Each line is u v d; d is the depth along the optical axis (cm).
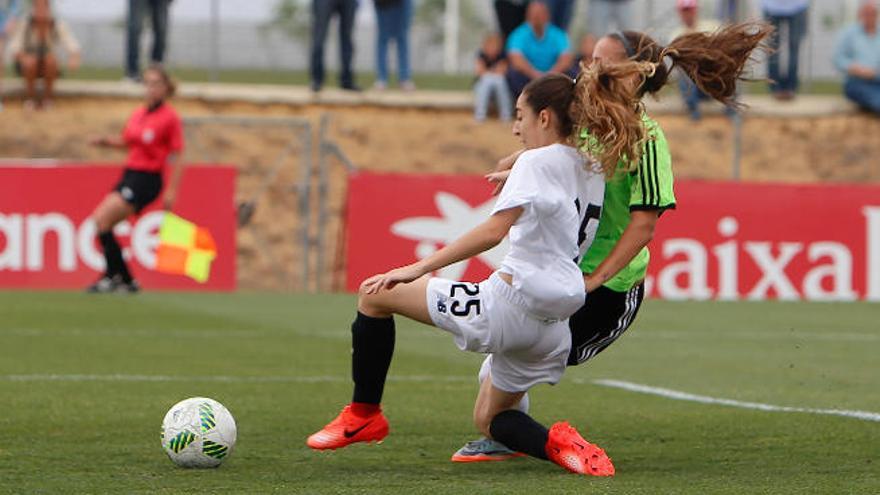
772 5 5644
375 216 4469
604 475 1435
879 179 5606
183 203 4416
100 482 1384
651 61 1544
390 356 1498
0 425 1783
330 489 1351
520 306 1390
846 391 2294
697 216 4503
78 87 5478
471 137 5428
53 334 3073
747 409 2033
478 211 4488
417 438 1719
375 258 4475
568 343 1434
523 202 1362
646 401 2134
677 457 1584
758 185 4534
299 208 4828
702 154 5516
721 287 4512
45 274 4328
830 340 3247
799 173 5550
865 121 5678
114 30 6538
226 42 6469
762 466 1516
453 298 1409
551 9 5262
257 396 2127
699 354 2919
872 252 4575
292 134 5334
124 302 3931
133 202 4041
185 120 4894
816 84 6231
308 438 1612
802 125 5634
